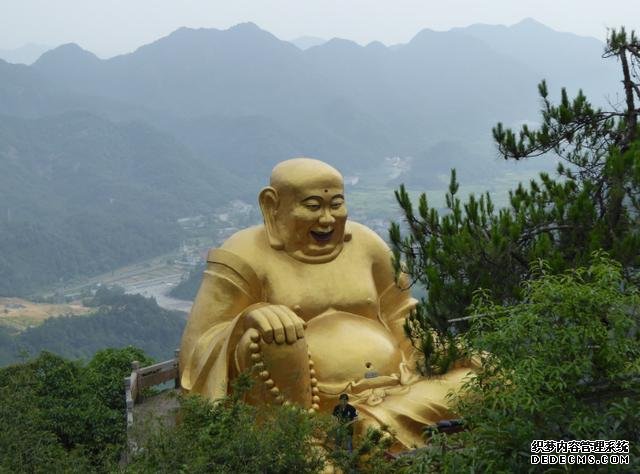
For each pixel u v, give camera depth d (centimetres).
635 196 1095
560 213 1112
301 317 1173
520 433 707
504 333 748
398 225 1116
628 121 1305
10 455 1007
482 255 1057
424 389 1076
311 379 1091
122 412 1573
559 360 737
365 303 1209
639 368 708
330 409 1103
